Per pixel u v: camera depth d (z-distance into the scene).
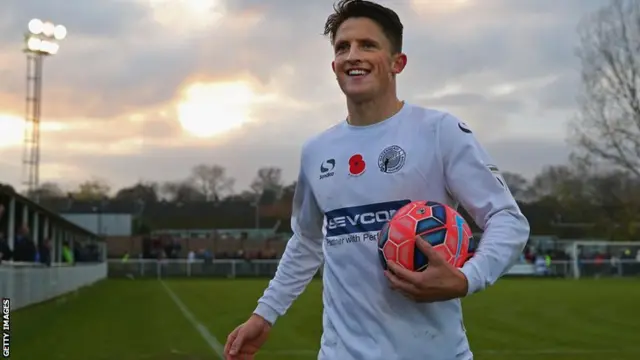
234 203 76.50
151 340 10.11
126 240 60.91
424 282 2.03
